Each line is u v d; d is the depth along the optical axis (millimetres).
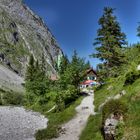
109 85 54750
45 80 78750
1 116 51125
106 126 23266
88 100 56531
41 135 33000
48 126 38406
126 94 29938
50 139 31391
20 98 118062
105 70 57125
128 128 22125
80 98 59281
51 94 70062
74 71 66062
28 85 84312
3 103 105375
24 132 36969
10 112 60969
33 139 32906
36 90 78688
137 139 20703
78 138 29750
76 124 36031
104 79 57656
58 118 42906
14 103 112500
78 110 45938
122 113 23562
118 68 54750
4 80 177125
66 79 64750
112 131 22812
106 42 58500
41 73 85375
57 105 55312
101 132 25734
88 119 36156
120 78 45812
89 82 99625
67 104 56562
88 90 72875
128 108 24125
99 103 46906
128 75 36906
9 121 45438
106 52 56781
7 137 33531
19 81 196125
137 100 24984
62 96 57625
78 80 66688
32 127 41000
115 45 57656
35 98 78125
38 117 52781
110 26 59344
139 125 21844
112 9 60188
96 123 30438
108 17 59844
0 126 40062
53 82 77125
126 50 52344
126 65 48500
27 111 66500
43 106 68000
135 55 48781
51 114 53844
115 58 56344
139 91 27047
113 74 54938
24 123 44375
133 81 35688
